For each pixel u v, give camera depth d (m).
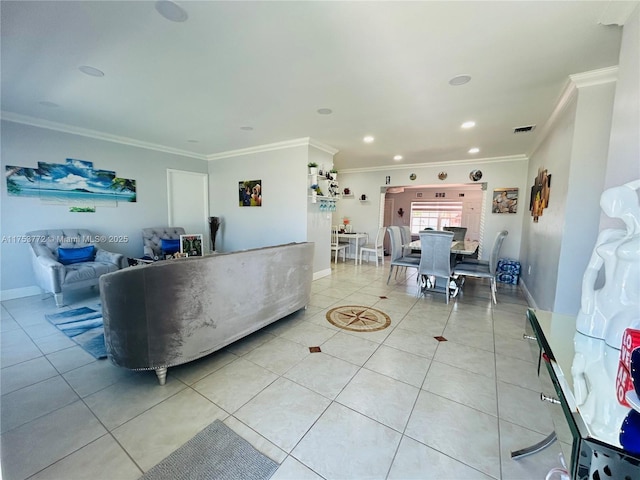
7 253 3.46
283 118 3.44
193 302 1.90
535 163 4.43
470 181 5.90
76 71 2.32
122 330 1.74
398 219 9.84
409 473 1.24
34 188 3.62
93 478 1.19
